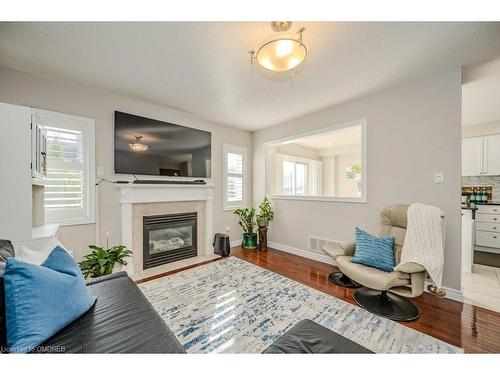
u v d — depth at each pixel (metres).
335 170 6.51
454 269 2.16
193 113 3.46
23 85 2.23
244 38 1.73
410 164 2.44
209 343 1.53
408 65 2.09
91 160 2.61
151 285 2.46
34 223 2.22
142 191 2.97
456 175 2.15
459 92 2.13
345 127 3.02
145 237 3.02
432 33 1.64
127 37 1.71
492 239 3.71
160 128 3.16
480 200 3.98
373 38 1.70
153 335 1.05
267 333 1.64
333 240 3.19
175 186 3.27
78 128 2.53
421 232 2.02
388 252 2.08
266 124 4.04
